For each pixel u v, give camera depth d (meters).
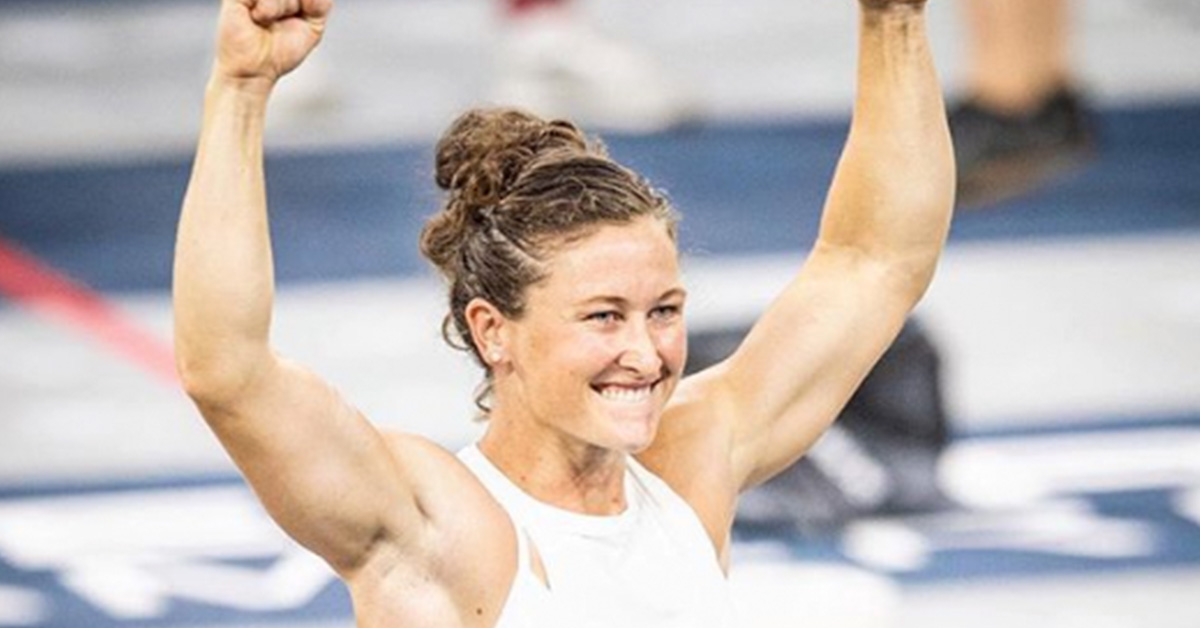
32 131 24.56
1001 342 18.91
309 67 24.02
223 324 7.34
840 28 27.05
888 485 15.96
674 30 27.23
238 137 7.41
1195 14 26.92
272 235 21.28
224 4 7.41
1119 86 24.53
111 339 19.52
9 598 15.41
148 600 15.31
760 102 24.34
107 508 16.70
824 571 14.84
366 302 19.88
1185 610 14.85
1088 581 15.23
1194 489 16.45
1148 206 21.53
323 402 7.52
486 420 8.27
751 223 20.91
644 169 22.38
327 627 14.90
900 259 8.83
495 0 28.72
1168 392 18.02
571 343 7.65
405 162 22.92
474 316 7.86
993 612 14.83
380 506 7.65
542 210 7.66
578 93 23.55
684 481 8.39
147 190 22.64
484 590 7.76
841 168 8.86
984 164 17.88
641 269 7.64
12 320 19.95
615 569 7.90
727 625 8.03
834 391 8.80
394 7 28.88
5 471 17.36
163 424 18.06
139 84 26.11
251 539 16.16
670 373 7.76
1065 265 20.38
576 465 7.91
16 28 28.61
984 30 17.84
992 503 16.27
